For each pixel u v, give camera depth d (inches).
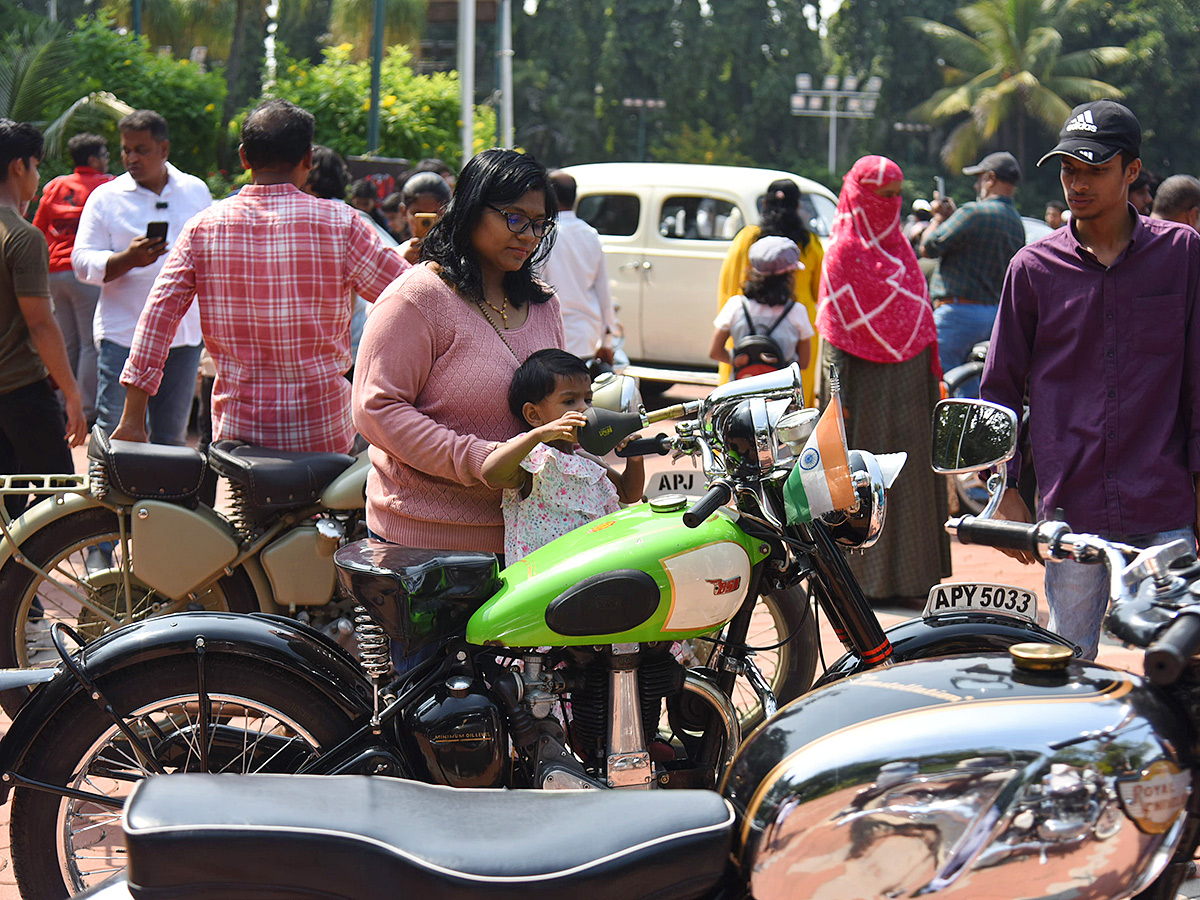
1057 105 2036.2
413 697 100.6
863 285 206.1
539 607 96.7
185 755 107.1
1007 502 135.6
